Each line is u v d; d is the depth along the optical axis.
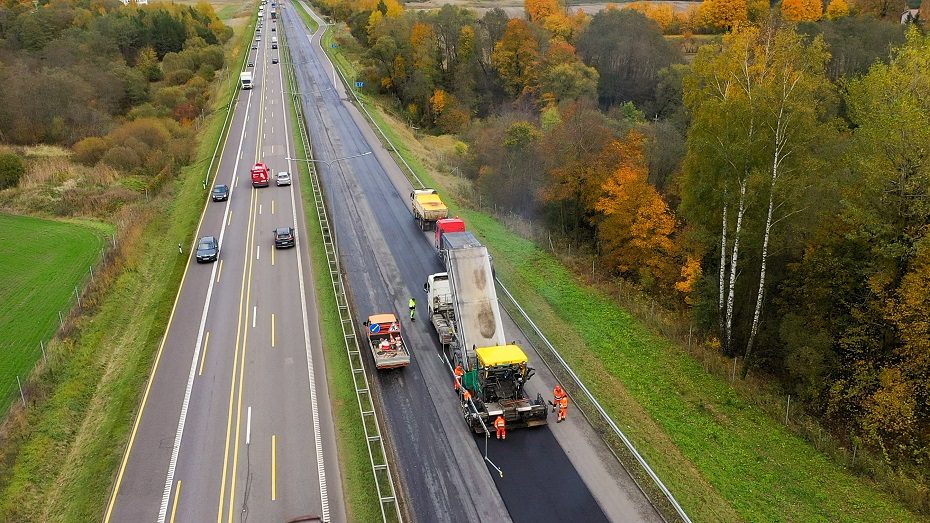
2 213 61.12
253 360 35.25
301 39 152.88
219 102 101.62
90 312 40.94
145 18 131.75
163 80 113.69
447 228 46.84
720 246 40.06
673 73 93.75
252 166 71.25
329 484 26.17
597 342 38.16
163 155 75.75
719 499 25.95
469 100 106.75
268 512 24.78
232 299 42.53
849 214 32.72
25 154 75.62
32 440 29.66
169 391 32.62
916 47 35.62
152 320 40.00
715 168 35.78
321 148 76.62
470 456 27.55
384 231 53.50
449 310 37.56
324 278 45.25
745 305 40.56
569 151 53.44
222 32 153.00
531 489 25.53
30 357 37.00
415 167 71.00
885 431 32.22
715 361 36.84
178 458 27.81
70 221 59.47
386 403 31.36
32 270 48.81
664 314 43.62
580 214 55.81
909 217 31.73
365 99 101.94
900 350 31.80
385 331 35.09
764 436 31.22
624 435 29.00
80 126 84.50
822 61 33.38
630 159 50.50
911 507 26.78
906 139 30.70
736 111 33.75
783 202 34.72
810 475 28.55
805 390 35.00
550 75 95.31
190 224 55.41
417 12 141.88
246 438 29.00
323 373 34.00
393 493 25.02
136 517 24.70
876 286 31.62
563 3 146.38
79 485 26.89
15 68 88.06
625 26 107.44
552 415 30.31
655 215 46.53
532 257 50.22
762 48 35.59
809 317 36.16
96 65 102.19
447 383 33.06
